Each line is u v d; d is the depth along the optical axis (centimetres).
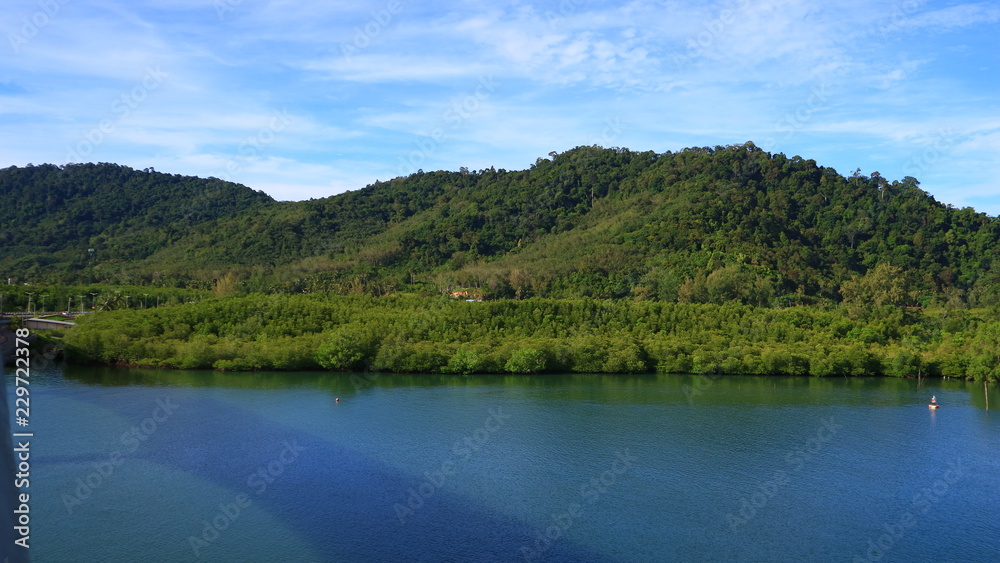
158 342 12500
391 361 12219
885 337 14300
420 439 8400
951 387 12088
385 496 6581
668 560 5428
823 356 12938
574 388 11538
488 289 18675
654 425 9225
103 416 9088
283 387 11031
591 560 5391
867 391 11644
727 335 13988
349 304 15225
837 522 6188
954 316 15200
